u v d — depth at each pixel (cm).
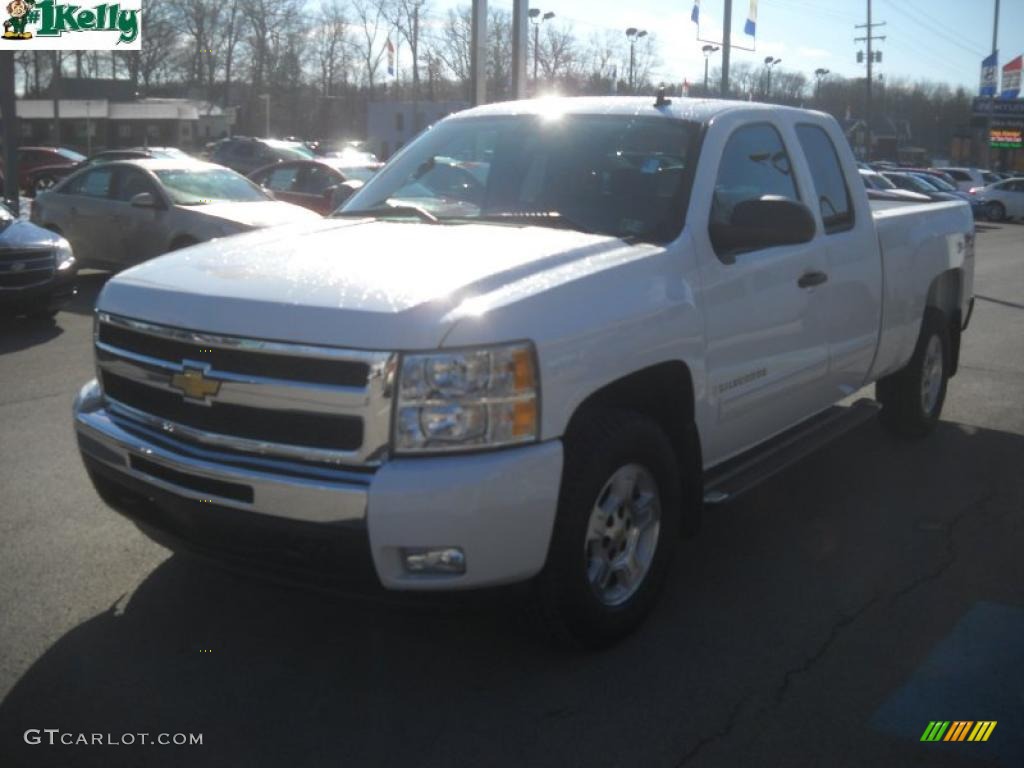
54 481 584
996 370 952
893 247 599
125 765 323
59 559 475
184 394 357
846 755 334
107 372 397
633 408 410
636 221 436
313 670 382
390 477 324
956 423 750
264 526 340
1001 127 6494
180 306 362
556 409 346
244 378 344
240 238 438
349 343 329
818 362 518
